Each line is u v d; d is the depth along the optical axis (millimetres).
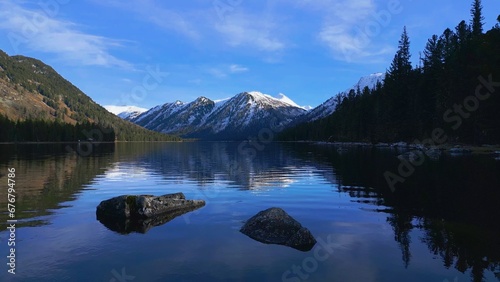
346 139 141375
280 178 27859
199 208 16500
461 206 16000
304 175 29812
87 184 24469
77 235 11695
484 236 11281
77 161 45938
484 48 63000
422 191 20250
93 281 7926
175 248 10359
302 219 14023
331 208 16156
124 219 14062
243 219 14219
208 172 33344
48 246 10445
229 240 11242
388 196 19078
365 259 9336
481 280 7938
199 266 8891
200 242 11000
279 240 11148
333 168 35938
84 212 15250
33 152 69188
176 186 23766
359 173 30734
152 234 11906
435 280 7965
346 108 155500
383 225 12898
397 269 8617
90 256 9578
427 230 12086
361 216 14430
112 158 54406
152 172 33312
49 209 15797
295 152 75000
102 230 12375
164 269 8672
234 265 8984
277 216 12203
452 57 81812
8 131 148625
